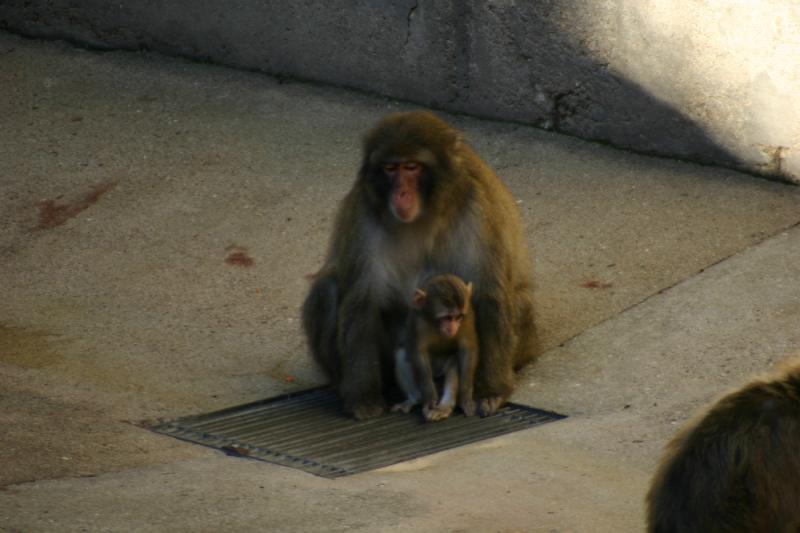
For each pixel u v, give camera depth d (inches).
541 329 538.3
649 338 518.3
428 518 385.7
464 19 700.7
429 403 481.7
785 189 623.5
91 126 734.5
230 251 616.1
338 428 475.8
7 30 838.5
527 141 686.5
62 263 613.9
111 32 810.2
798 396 308.5
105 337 549.6
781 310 519.8
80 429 462.6
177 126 729.0
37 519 381.4
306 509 393.7
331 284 504.7
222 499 401.7
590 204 626.5
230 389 507.5
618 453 438.0
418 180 476.4
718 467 306.0
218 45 782.5
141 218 647.8
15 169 695.7
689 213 610.2
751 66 624.4
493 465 431.5
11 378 507.5
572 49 673.6
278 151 697.6
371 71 739.4
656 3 642.2
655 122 658.8
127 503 396.8
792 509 305.3
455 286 474.0
